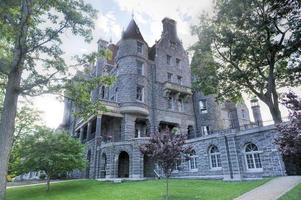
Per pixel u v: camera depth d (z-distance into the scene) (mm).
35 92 13586
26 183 31062
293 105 9898
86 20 14375
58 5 13102
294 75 22484
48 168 22031
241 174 23031
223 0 23844
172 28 45062
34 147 22188
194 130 39219
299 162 10141
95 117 33781
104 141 32094
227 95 27422
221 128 39156
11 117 11828
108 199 16078
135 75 34906
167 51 41719
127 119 32594
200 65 27297
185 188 18547
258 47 22531
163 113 36500
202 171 26438
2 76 14320
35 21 12867
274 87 22250
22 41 12164
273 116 21938
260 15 21688
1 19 11117
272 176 20781
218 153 25734
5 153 11211
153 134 16172
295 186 14383
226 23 24359
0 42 12883
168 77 40219
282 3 19250
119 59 36594
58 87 14227
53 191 21359
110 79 15977
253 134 23219
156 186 20000
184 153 16359
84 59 15164
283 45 21000
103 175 28875
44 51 13891
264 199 11898
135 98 33625
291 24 19312
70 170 23047
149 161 30203
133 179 25844
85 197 17531
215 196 14719
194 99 41812
